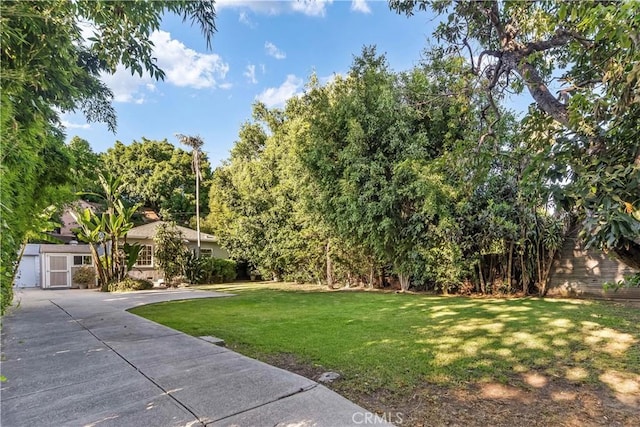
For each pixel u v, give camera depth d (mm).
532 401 2650
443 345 4066
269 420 2328
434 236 8578
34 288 13664
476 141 3844
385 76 8961
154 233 14352
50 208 7117
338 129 9547
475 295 8539
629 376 3049
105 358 3697
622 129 1925
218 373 3195
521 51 3113
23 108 2629
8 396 2744
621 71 1964
